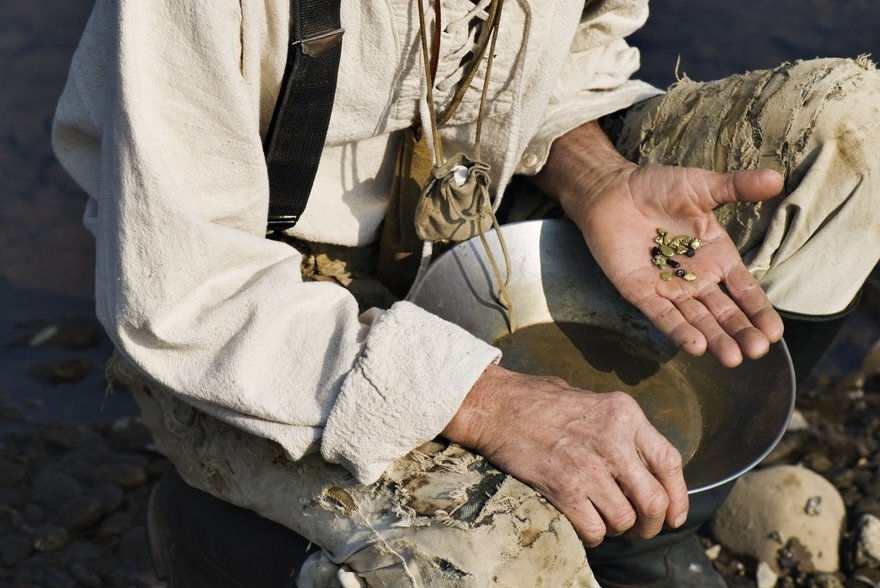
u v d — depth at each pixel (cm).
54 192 380
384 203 185
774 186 172
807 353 189
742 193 174
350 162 181
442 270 176
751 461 157
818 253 181
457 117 178
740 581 227
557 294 187
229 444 164
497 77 173
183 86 146
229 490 164
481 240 180
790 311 184
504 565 138
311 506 151
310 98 155
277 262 155
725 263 176
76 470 254
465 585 136
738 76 195
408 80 166
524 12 167
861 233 179
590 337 184
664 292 174
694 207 179
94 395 289
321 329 150
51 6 496
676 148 196
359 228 183
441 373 144
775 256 182
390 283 190
